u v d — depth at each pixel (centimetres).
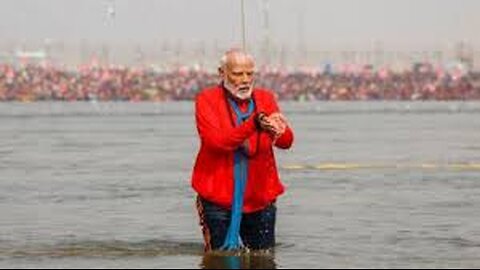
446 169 2445
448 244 1304
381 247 1281
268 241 1241
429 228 1445
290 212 1628
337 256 1216
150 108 10469
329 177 2242
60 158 2891
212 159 1212
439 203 1736
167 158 2888
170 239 1359
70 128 5197
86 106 11631
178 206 1712
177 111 9162
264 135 1209
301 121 6216
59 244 1317
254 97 1223
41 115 7838
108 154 3080
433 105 11338
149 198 1833
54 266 1159
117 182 2145
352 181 2142
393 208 1670
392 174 2309
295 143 3666
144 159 2848
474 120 6294
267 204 1230
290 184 2080
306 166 2572
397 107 10450
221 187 1212
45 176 2292
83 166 2589
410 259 1198
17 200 1808
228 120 1205
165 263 1172
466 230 1427
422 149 3275
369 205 1712
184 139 4003
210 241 1229
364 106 11125
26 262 1186
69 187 2039
